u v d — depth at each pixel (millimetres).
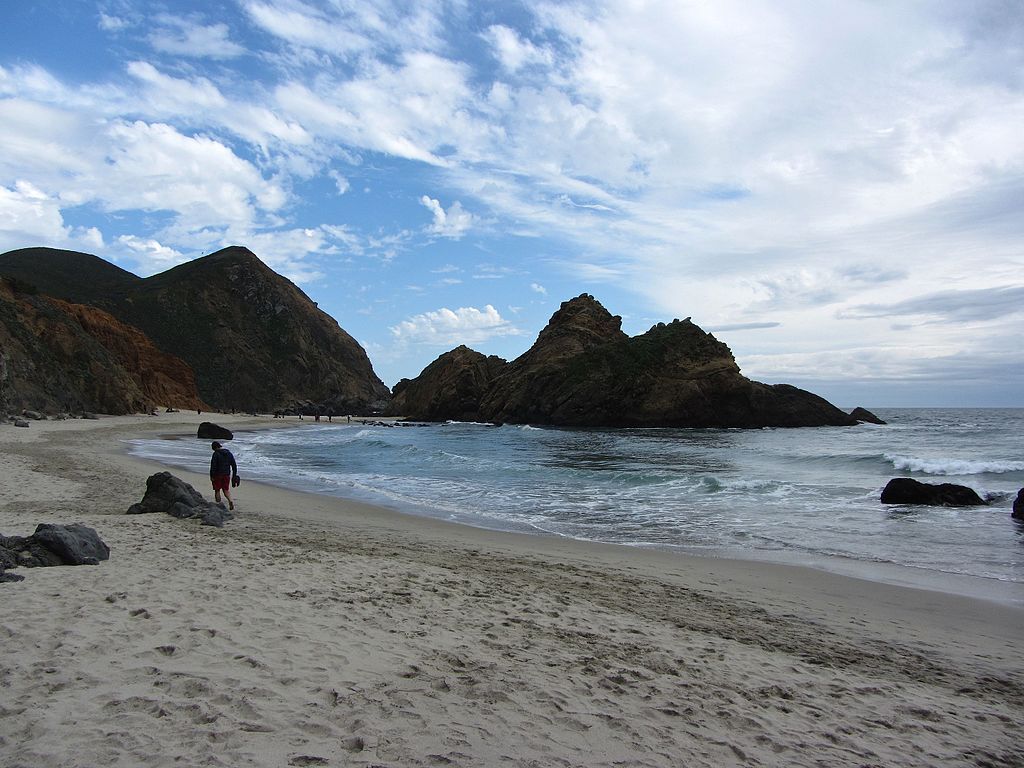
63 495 15219
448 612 7004
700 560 11586
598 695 5020
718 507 17969
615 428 65312
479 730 4219
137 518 12336
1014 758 4637
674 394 65312
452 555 10969
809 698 5453
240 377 120938
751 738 4574
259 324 135375
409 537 12766
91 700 4152
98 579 7246
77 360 61156
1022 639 7699
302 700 4398
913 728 5023
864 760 4418
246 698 4336
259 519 13828
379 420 97812
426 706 4492
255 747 3717
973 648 7328
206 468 25094
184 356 119438
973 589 9859
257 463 29641
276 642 5512
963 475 25844
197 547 9719
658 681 5465
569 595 8445
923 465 27312
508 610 7332
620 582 9586
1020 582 10281
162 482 13625
